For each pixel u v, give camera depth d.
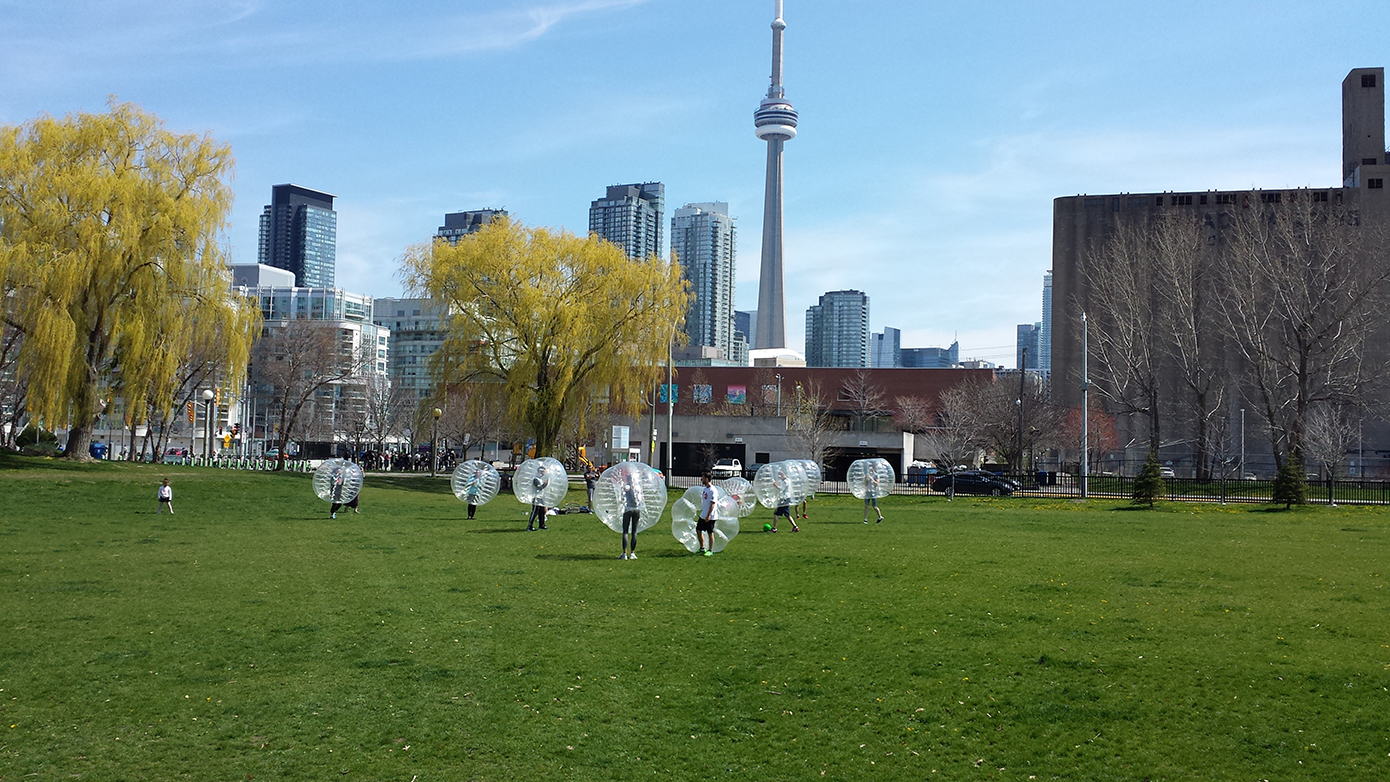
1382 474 81.00
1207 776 9.51
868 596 17.80
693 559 23.14
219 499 38.56
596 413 57.34
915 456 92.12
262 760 9.77
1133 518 38.06
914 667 12.88
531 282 52.94
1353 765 9.66
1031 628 15.02
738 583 19.33
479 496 35.09
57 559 21.78
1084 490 52.28
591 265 53.97
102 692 11.66
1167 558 23.48
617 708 11.40
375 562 22.19
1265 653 13.38
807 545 26.53
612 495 23.44
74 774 9.31
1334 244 65.69
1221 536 29.77
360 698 11.63
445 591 18.27
